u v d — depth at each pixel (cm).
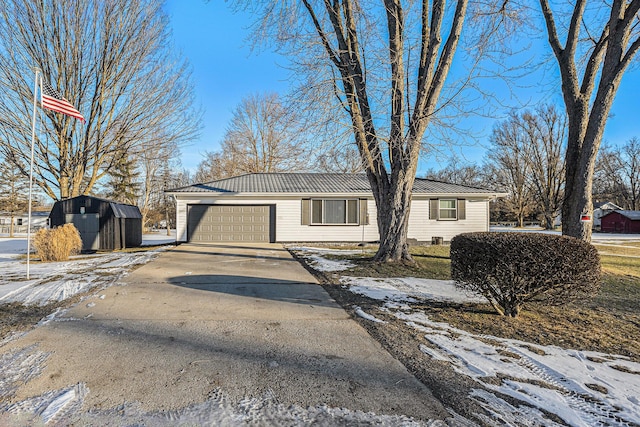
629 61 717
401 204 866
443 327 418
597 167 4291
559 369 303
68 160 1661
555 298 420
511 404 246
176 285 641
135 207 1758
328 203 1563
